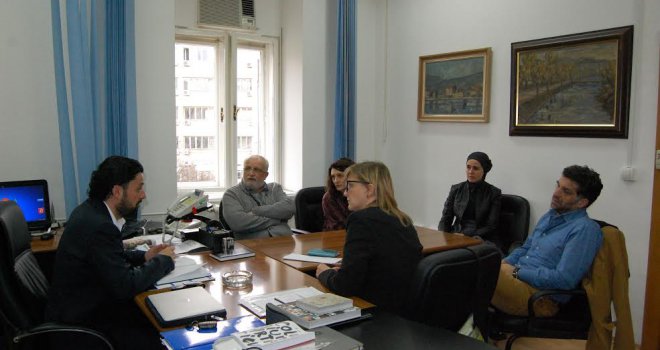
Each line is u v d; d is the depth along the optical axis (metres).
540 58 3.50
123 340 1.89
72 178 3.20
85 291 1.88
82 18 3.19
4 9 3.14
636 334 3.09
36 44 3.24
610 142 3.17
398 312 1.87
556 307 2.47
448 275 1.67
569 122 3.36
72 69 3.17
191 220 2.79
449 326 1.75
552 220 2.66
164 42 3.66
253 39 4.46
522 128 3.62
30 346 1.96
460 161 4.12
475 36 3.95
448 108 4.16
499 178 3.83
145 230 3.08
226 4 4.27
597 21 3.21
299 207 3.51
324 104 4.48
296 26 4.39
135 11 3.54
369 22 4.72
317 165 4.49
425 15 4.32
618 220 3.15
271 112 4.65
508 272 2.62
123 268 1.84
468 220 3.69
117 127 3.37
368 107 4.80
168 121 3.72
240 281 2.01
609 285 2.35
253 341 1.22
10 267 1.77
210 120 4.42
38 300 1.97
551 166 3.49
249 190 3.33
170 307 1.65
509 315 2.46
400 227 1.93
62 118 3.16
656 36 2.93
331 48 4.46
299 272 2.19
